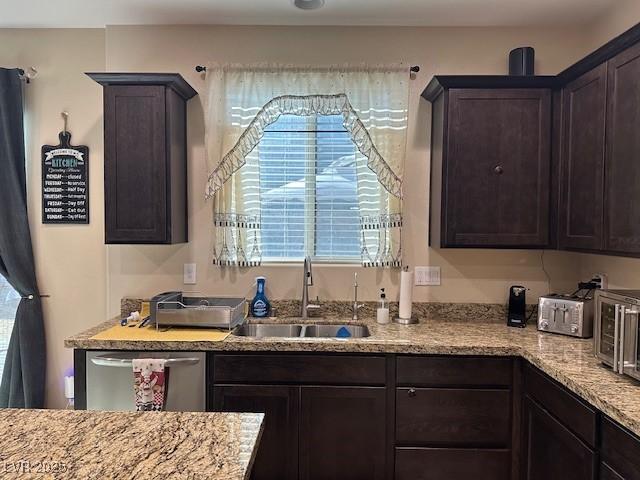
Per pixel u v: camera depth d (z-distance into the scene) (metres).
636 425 1.28
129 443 1.11
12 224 2.82
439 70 2.74
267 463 2.20
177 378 2.18
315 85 2.67
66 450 1.07
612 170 1.98
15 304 2.95
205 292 2.81
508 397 2.15
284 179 2.84
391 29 2.74
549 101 2.40
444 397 2.16
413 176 2.77
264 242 2.86
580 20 2.63
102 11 2.59
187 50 2.77
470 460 2.17
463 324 2.63
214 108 2.68
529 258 2.75
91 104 2.88
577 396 1.64
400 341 2.20
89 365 2.20
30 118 2.88
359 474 2.19
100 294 2.93
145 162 2.48
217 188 2.68
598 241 2.08
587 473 1.56
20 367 2.86
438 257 2.78
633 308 1.58
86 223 2.91
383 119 2.66
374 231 2.70
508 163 2.41
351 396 2.18
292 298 2.80
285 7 2.52
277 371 2.20
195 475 0.96
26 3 2.50
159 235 2.49
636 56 1.82
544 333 2.39
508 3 2.44
